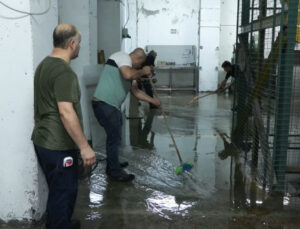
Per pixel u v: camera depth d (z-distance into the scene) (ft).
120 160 13.47
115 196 10.12
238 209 9.36
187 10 35.99
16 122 7.82
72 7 14.46
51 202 6.93
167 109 25.35
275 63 10.83
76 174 7.12
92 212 9.06
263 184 11.18
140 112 23.93
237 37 15.48
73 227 7.93
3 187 8.11
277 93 10.08
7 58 7.59
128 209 9.28
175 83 37.42
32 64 7.59
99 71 15.64
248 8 14.43
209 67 36.14
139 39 36.52
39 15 7.88
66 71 6.35
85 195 10.16
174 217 8.86
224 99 30.83
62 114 6.23
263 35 12.30
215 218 8.83
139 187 10.82
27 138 7.86
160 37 36.50
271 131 13.29
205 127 19.52
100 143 15.48
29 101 7.72
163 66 35.40
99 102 10.77
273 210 9.36
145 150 14.92
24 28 7.45
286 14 9.95
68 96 6.22
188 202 9.77
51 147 6.61
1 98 7.75
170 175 11.93
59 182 6.80
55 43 6.75
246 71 14.16
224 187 10.93
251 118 13.83
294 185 11.78
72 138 6.43
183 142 16.31
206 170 12.50
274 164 10.65
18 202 8.16
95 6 16.22
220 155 14.34
